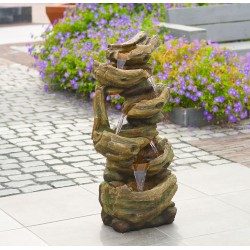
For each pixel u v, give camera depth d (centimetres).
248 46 809
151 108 400
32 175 505
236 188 485
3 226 421
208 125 634
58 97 723
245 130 623
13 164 527
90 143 580
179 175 508
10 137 591
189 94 623
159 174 418
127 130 405
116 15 805
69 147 569
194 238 407
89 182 494
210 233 414
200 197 468
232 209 449
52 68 727
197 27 811
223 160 543
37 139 587
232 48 786
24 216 436
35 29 1200
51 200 461
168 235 411
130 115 403
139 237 407
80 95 730
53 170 516
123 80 397
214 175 509
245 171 518
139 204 407
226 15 832
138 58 403
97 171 517
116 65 407
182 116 627
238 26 841
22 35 1130
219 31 828
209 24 822
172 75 642
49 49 764
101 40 730
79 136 597
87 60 703
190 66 645
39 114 660
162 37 748
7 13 1259
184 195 471
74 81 702
